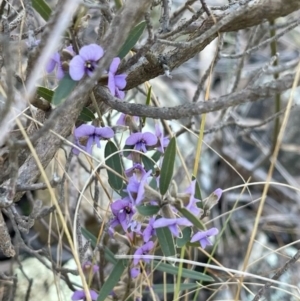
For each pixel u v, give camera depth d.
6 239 0.26
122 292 0.32
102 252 0.32
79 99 0.23
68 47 0.23
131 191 0.24
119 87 0.23
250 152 0.67
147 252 0.29
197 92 0.39
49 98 0.25
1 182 0.26
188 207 0.24
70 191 0.42
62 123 0.25
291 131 0.66
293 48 0.75
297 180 0.64
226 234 0.55
